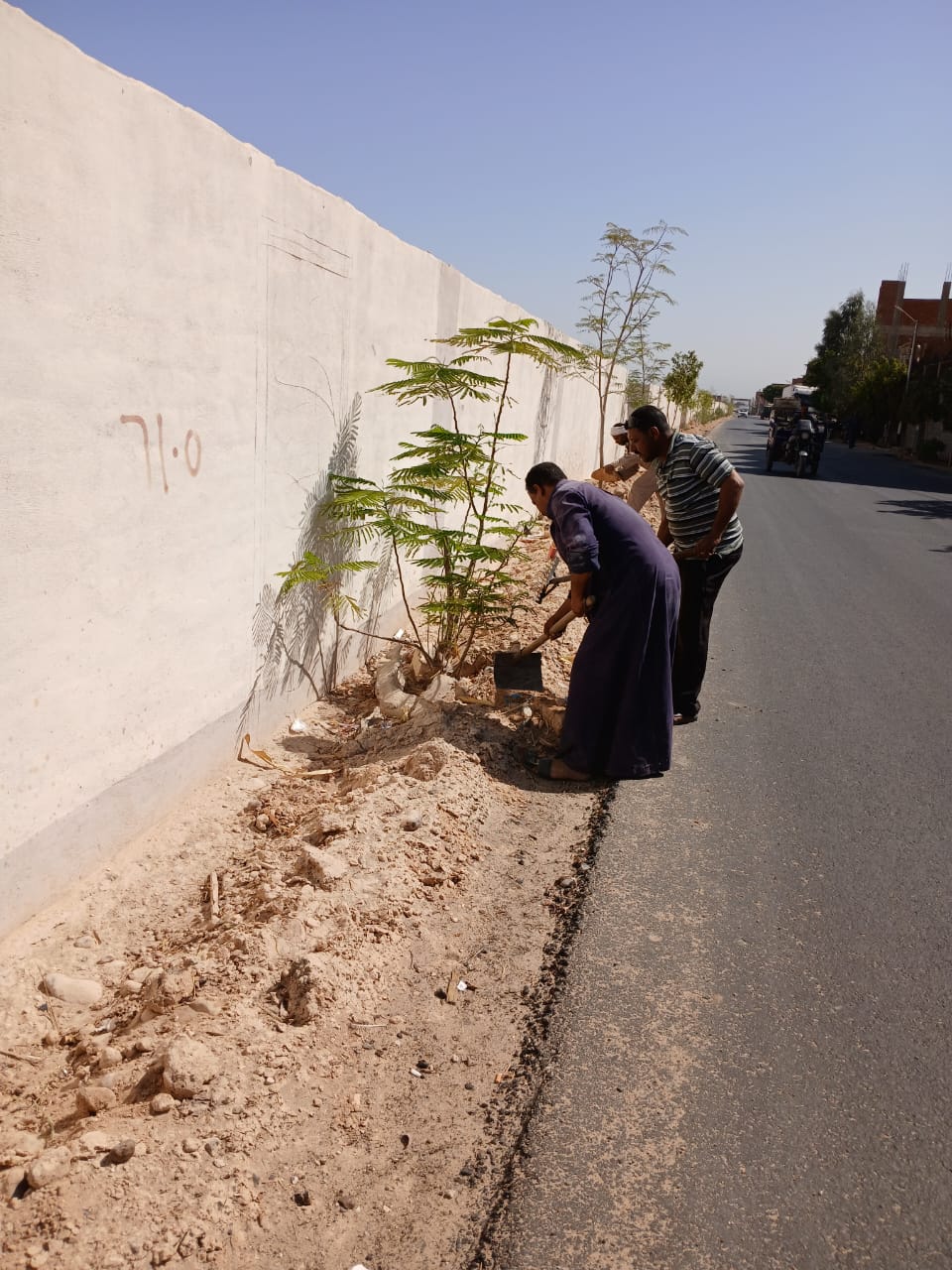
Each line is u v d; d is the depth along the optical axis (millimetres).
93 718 3520
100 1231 2061
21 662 3090
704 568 5418
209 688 4371
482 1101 2658
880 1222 2305
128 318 3414
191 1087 2443
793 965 3312
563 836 4219
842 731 5641
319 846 3801
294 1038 2732
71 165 3037
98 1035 2812
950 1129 2609
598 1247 2203
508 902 3654
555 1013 2996
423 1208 2303
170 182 3582
